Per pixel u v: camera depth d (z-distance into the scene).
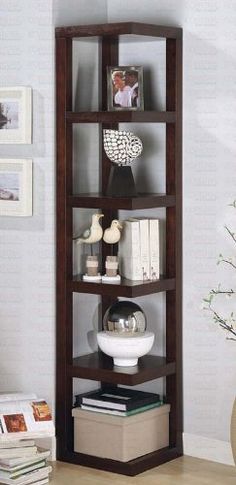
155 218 4.29
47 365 4.20
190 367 4.23
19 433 3.82
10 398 4.00
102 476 4.01
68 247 4.14
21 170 4.14
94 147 4.33
